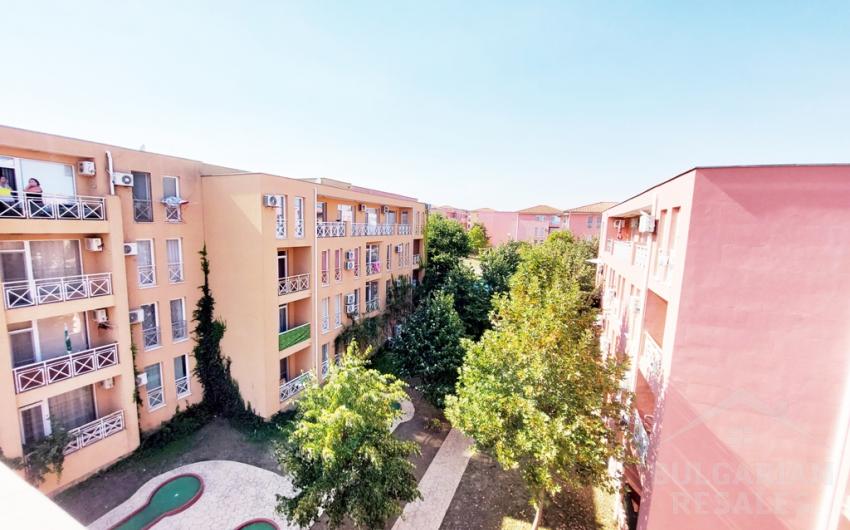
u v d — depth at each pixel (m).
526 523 11.40
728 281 7.95
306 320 17.39
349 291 19.94
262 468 13.05
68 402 11.88
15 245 10.55
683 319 8.27
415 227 27.91
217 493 11.92
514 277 22.62
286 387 16.03
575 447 9.30
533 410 9.36
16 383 10.16
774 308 7.73
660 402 8.83
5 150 10.24
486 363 11.65
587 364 10.70
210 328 15.55
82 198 11.49
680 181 8.80
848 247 7.26
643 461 9.55
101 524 10.59
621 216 17.30
